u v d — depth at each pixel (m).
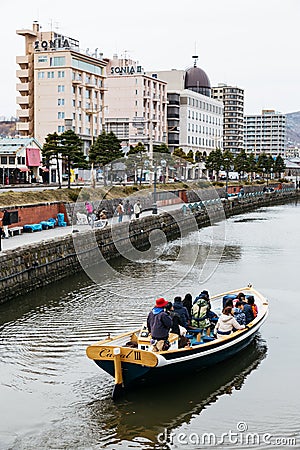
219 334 16.72
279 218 67.19
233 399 14.84
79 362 17.02
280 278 29.81
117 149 54.12
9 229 30.64
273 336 19.73
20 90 88.88
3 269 23.23
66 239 29.22
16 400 14.55
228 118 182.75
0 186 50.50
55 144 49.75
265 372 16.59
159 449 12.44
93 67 93.12
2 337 19.22
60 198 41.50
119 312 22.33
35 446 12.40
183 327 16.08
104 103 97.44
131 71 104.88
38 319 21.34
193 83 138.38
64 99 86.12
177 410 14.12
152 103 109.94
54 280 27.62
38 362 17.00
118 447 12.47
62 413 13.89
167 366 14.29
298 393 15.19
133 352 14.01
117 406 14.25
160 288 26.41
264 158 129.38
